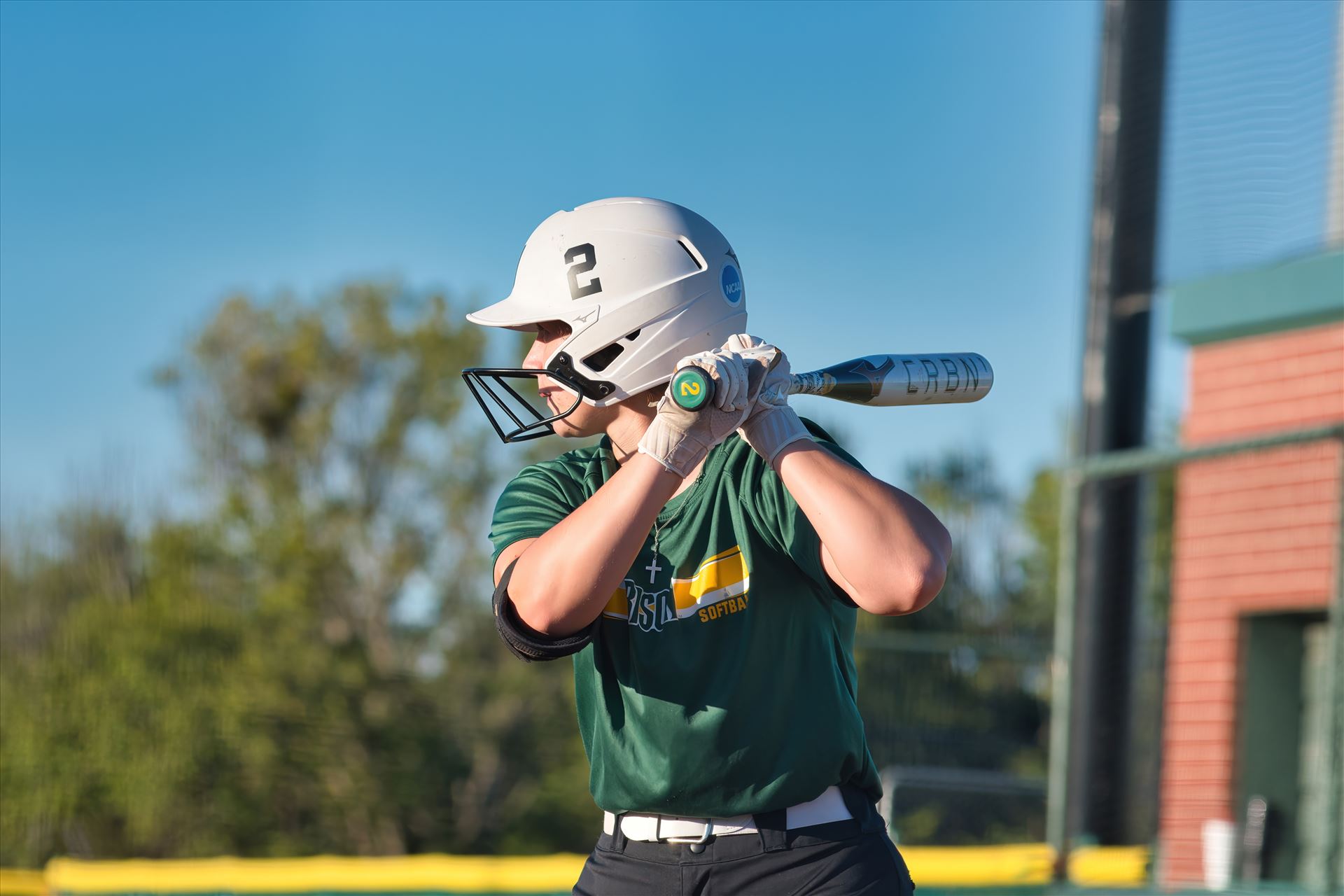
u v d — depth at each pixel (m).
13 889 33.25
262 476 131.00
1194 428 34.91
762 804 9.16
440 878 27.61
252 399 133.00
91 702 82.75
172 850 83.56
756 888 9.24
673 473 8.70
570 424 10.00
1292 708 33.50
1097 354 26.94
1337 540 22.41
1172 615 34.88
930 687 32.97
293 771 86.56
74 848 81.88
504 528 9.92
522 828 94.88
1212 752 33.44
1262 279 33.12
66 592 86.62
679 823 9.38
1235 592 33.56
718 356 8.66
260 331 136.12
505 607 9.11
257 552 120.38
